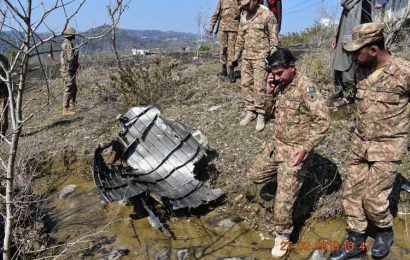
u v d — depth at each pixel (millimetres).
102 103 7906
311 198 4312
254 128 5660
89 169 5914
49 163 6094
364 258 3578
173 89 7461
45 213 4980
